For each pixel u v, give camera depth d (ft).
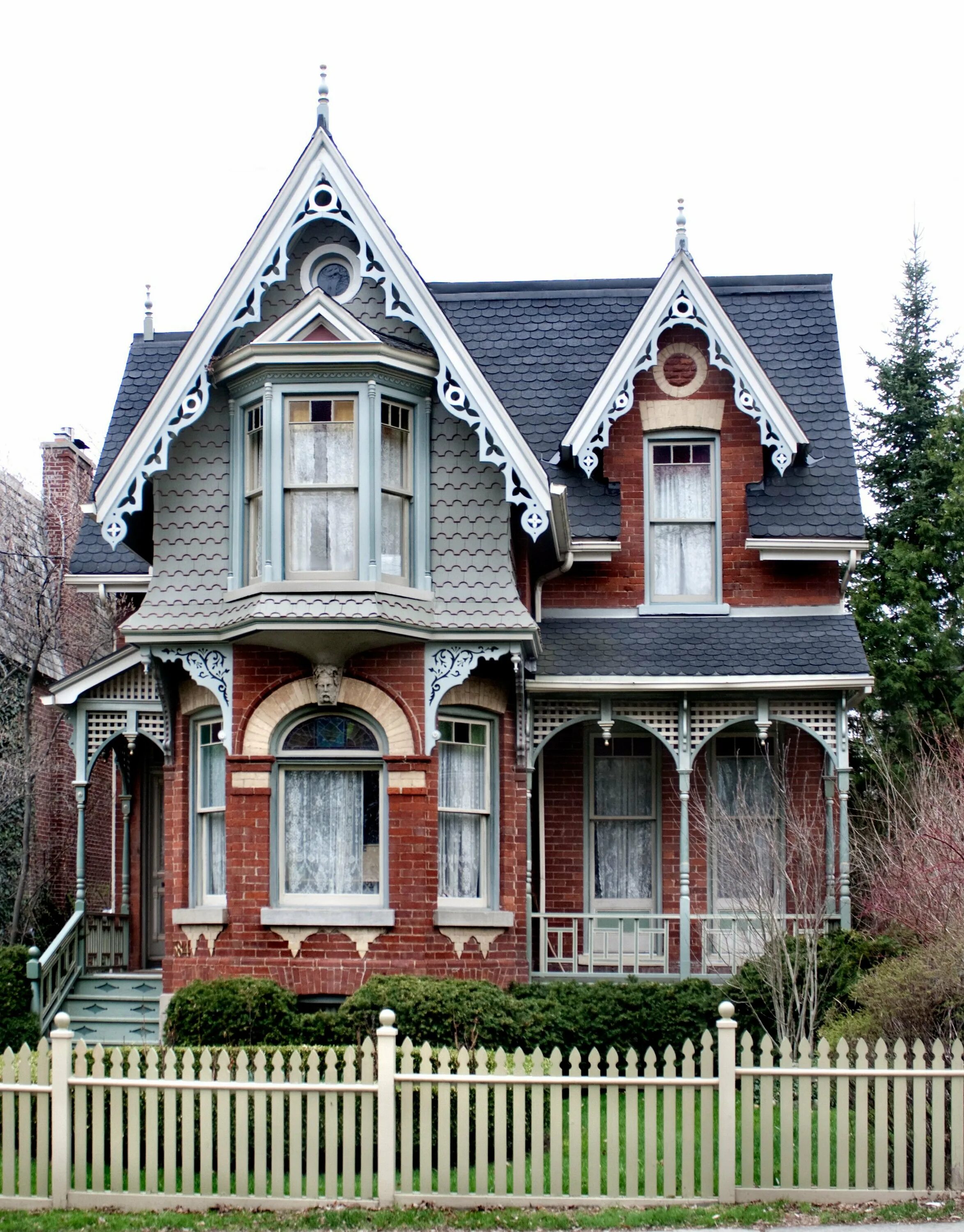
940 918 51.60
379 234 58.29
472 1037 50.62
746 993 54.19
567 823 67.87
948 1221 37.29
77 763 67.51
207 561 59.67
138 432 57.36
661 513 69.51
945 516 103.60
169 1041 52.54
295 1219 38.27
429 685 58.23
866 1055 39.91
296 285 60.03
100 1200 39.63
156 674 60.59
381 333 59.62
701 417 68.90
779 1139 44.19
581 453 66.28
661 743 68.28
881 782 86.12
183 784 61.46
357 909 57.41
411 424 59.67
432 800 58.13
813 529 66.85
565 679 62.59
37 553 86.48
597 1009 55.93
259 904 57.77
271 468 57.67
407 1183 39.24
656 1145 40.19
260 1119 39.58
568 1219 37.76
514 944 59.16
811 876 62.49
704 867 67.15
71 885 90.38
